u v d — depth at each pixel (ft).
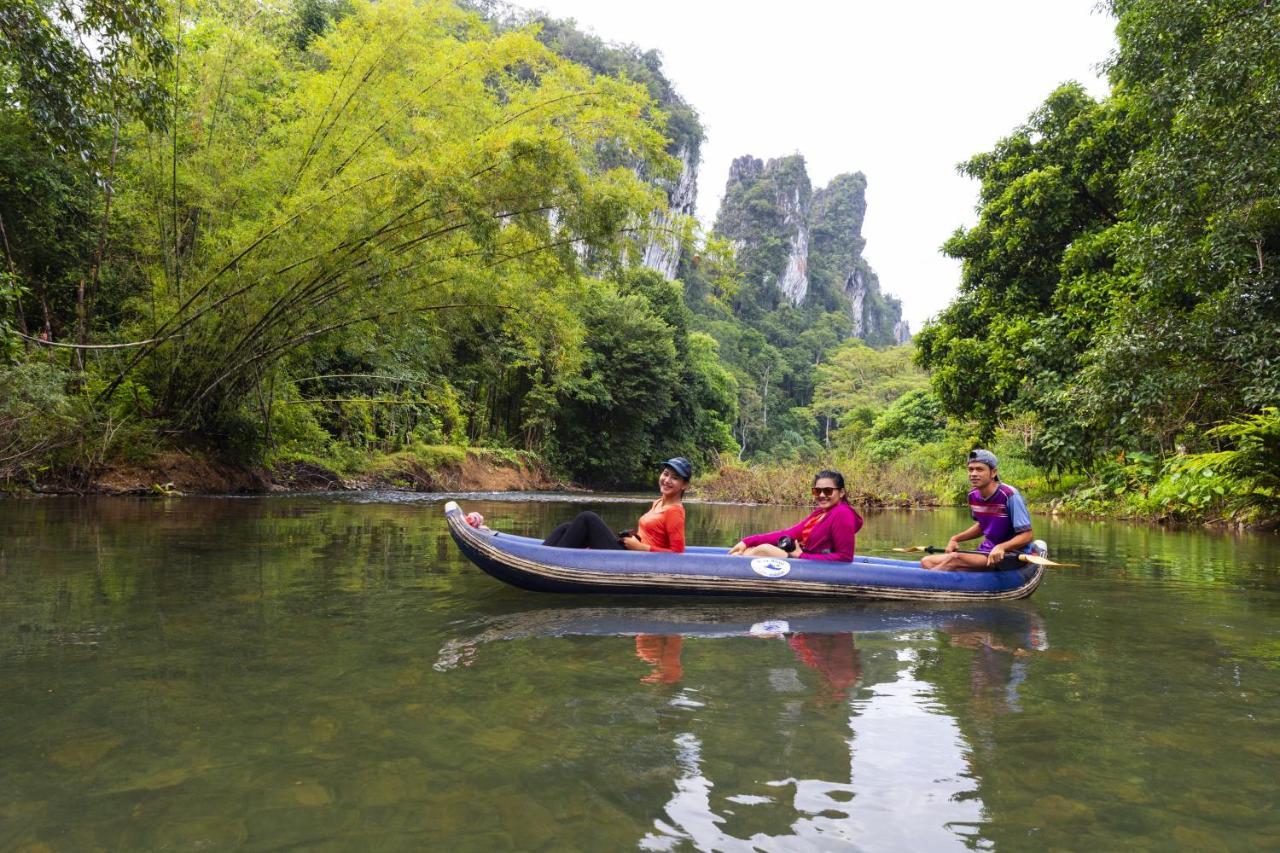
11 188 31.81
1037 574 14.17
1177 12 25.86
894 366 216.74
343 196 28.40
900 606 13.10
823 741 6.33
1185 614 12.52
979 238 49.75
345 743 6.06
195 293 32.81
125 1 22.13
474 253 32.30
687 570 13.08
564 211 28.60
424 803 5.02
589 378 95.96
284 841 4.49
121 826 4.66
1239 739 6.52
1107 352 27.71
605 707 7.07
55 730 6.30
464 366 70.90
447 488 62.54
